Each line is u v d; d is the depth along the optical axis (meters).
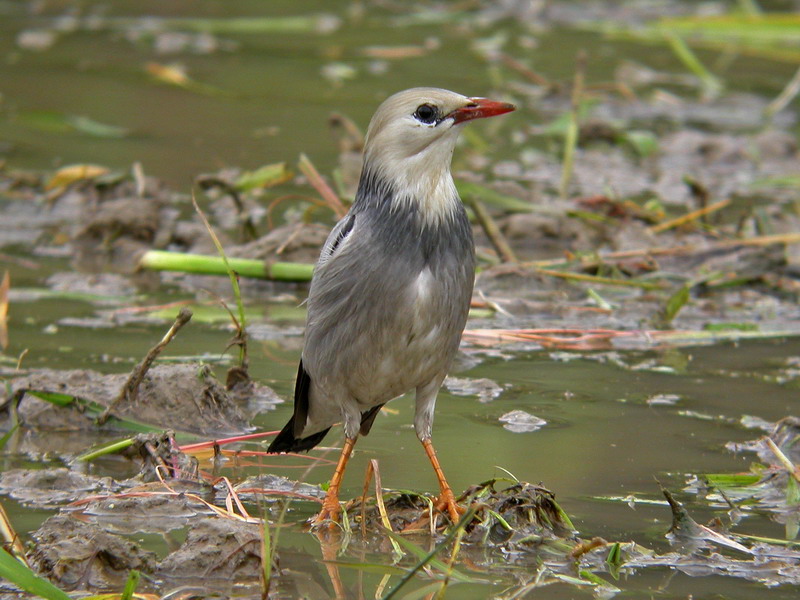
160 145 19.27
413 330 8.03
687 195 17.31
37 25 28.00
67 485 8.37
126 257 14.53
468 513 6.65
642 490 8.45
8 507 7.95
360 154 18.83
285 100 22.33
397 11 30.53
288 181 17.52
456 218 8.22
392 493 8.24
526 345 11.90
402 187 8.05
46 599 6.31
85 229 14.98
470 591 6.84
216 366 10.91
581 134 20.22
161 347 9.60
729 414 9.95
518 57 25.67
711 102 22.73
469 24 29.28
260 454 9.19
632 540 7.63
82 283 13.41
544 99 22.81
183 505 8.02
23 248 14.70
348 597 6.72
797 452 9.13
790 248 15.25
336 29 28.38
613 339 12.10
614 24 29.12
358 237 8.08
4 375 10.28
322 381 8.34
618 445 9.27
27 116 19.94
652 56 26.33
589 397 10.38
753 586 6.97
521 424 9.72
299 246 13.94
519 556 7.39
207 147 19.20
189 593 6.74
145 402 9.69
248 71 24.45
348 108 21.67
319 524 7.86
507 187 16.36
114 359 10.87
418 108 8.05
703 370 11.12
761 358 11.49
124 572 6.97
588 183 17.81
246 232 14.36
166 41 26.81
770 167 19.00
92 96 22.20
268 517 7.99
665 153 19.58
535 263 13.94
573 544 7.55
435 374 8.36
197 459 8.91
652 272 14.02
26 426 9.55
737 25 27.03
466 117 8.10
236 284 10.22
